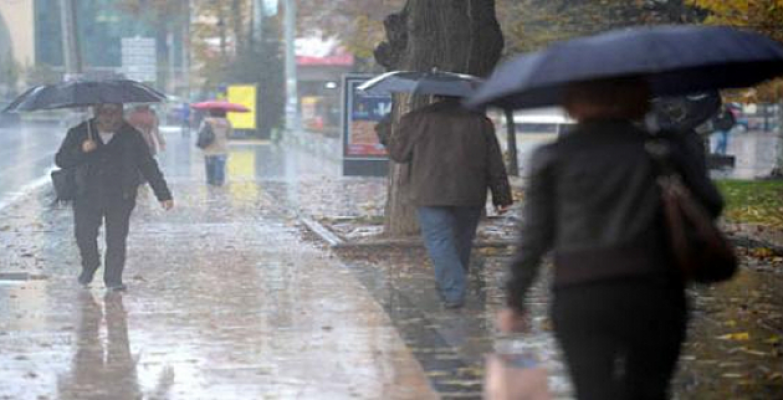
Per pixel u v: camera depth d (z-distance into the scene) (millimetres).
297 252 42375
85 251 33719
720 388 21375
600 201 13602
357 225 51375
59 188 33344
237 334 27062
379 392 21516
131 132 33156
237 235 48406
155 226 52188
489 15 42938
